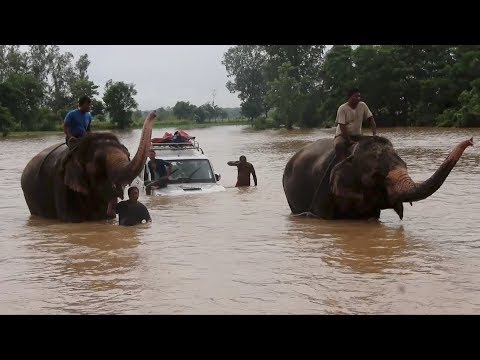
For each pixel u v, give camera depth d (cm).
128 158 1162
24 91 8700
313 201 1166
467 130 5169
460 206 1206
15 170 2462
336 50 7100
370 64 6781
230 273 723
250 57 12850
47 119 8931
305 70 9331
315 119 8038
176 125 11812
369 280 676
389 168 1034
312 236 959
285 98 8012
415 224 1038
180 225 1095
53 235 1036
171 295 639
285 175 1277
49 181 1245
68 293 657
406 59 6912
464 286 640
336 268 737
